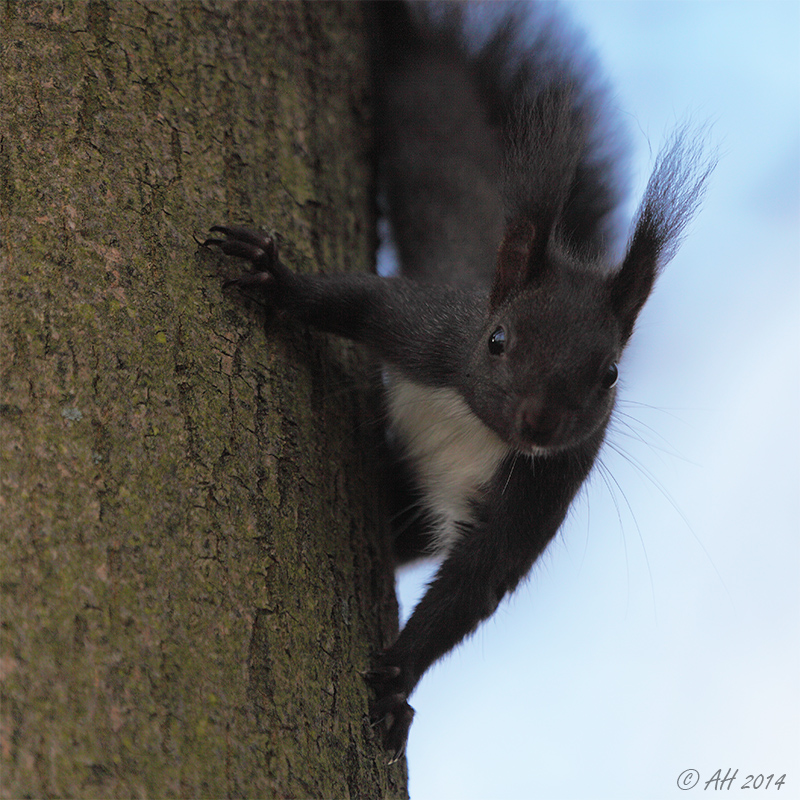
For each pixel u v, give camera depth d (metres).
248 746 4.87
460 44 12.34
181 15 7.00
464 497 8.94
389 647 6.62
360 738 5.73
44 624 4.51
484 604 8.42
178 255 6.12
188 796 4.50
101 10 6.45
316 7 8.84
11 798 4.06
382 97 10.93
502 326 7.82
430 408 8.73
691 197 8.16
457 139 11.42
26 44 6.04
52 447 4.95
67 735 4.30
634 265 7.95
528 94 10.31
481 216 11.02
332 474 6.63
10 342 5.13
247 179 7.10
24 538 4.67
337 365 7.58
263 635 5.28
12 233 5.42
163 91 6.61
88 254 5.57
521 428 7.38
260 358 6.40
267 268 6.78
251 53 7.59
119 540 4.91
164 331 5.75
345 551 6.40
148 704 4.59
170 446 5.38
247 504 5.62
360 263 8.45
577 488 8.71
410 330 8.29
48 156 5.74
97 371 5.28
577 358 7.42
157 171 6.27
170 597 4.96
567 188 7.95
